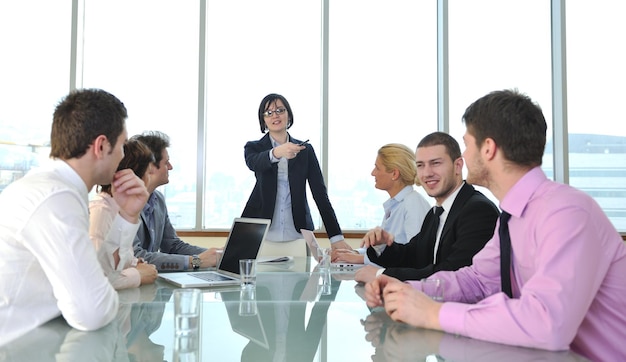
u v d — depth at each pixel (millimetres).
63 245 1080
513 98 1189
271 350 937
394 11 4695
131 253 1827
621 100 4703
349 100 4617
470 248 1692
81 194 1266
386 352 922
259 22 4570
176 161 4441
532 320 940
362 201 4594
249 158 3229
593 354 1142
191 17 4500
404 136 4668
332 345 973
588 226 1021
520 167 1188
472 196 1889
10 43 4246
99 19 4395
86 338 1018
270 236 3199
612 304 1125
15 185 1176
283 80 4578
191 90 4480
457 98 4668
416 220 2674
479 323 999
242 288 1665
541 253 1037
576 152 4680
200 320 1190
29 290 1123
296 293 1574
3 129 4195
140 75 4430
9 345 965
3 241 1104
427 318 1074
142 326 1124
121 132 1341
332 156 4582
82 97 1289
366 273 1776
